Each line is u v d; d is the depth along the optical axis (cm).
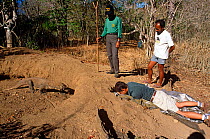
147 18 871
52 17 1135
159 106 391
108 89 473
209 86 539
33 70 702
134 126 340
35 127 320
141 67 716
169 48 463
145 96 402
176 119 377
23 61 715
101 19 1184
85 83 522
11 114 385
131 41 1488
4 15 952
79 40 1428
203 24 1024
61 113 368
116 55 545
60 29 1180
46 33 1172
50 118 351
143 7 889
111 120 346
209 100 445
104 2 1128
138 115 370
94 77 561
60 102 485
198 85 546
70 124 327
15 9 926
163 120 371
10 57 739
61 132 305
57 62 703
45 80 563
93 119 338
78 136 300
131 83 418
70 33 1466
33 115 377
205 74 645
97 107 380
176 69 699
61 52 951
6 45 1002
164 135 333
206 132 349
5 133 301
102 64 745
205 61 744
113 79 550
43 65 695
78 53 936
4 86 594
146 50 938
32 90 545
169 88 497
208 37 991
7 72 691
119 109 379
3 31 1030
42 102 475
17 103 455
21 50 867
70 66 673
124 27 1295
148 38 848
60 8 1102
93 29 1237
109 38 543
